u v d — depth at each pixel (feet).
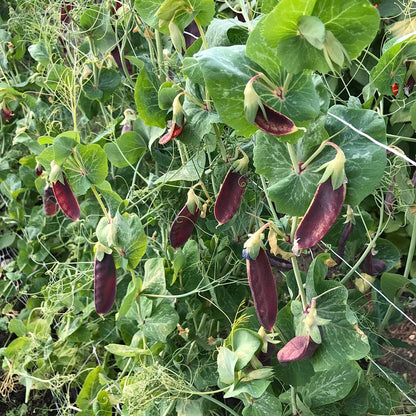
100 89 2.18
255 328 1.48
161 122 1.64
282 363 1.31
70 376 2.02
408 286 1.71
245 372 1.35
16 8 2.95
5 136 2.98
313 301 1.26
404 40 1.23
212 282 1.71
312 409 1.57
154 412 1.70
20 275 2.61
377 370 1.79
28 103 2.47
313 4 0.84
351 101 1.55
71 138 1.48
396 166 1.50
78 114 2.56
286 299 2.07
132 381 1.67
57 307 2.24
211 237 1.91
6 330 2.68
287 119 0.99
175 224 1.57
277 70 1.01
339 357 1.31
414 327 2.25
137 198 2.13
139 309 1.66
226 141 1.58
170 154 1.97
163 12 1.24
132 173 2.18
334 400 1.54
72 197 1.57
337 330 1.31
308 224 1.08
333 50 0.89
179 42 1.29
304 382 1.41
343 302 1.29
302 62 0.94
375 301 1.86
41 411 2.40
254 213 1.74
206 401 1.73
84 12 2.08
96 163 1.55
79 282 2.17
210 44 1.35
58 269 2.31
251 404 1.43
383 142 1.09
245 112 0.99
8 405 2.44
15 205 2.83
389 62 1.31
